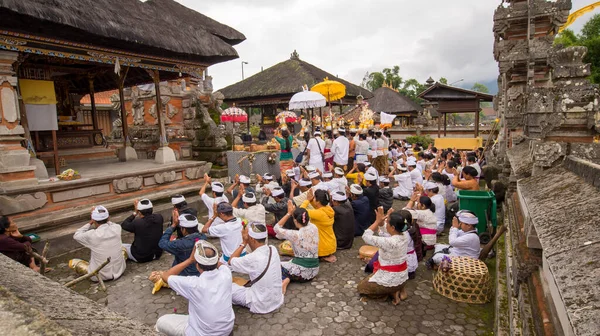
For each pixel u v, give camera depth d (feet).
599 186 6.71
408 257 17.33
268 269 14.29
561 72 12.27
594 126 11.51
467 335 13.07
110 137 58.03
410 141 81.10
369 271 18.04
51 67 33.71
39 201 22.40
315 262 17.17
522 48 22.93
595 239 4.84
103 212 17.84
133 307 15.33
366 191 24.76
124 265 18.72
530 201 8.28
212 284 11.53
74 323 4.01
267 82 77.77
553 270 4.70
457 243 17.74
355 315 14.44
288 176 30.27
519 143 22.74
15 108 22.09
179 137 42.98
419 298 15.78
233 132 45.96
